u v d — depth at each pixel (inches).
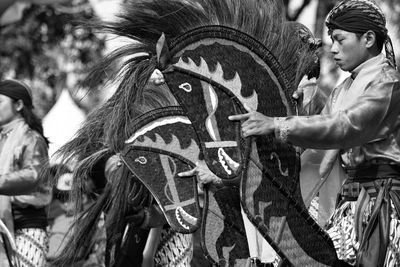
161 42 292.5
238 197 324.5
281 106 298.4
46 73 818.8
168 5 313.0
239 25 308.0
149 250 378.6
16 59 832.3
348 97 294.2
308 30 332.8
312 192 310.8
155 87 345.7
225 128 298.0
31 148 436.5
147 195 370.0
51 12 799.7
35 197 436.1
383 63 291.7
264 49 297.6
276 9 313.4
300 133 272.7
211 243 318.7
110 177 374.3
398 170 290.5
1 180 422.9
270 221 284.4
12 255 421.7
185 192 336.2
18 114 447.8
